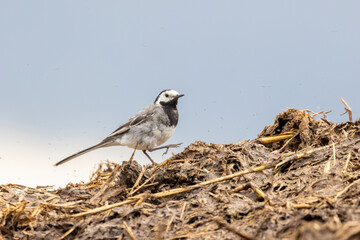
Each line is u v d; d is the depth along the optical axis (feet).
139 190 37.24
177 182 37.83
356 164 33.71
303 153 37.19
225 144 43.11
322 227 20.13
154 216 30.89
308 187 31.48
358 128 41.29
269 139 45.16
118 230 29.84
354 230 19.38
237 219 28.27
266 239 23.89
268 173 35.86
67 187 41.34
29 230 32.37
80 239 29.96
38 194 38.73
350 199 27.63
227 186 34.81
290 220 25.59
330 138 41.29
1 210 34.35
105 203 35.70
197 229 27.99
